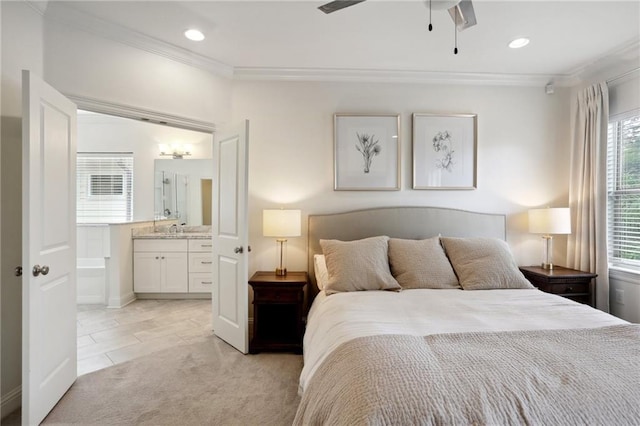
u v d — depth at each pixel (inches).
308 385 57.4
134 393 82.7
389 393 42.1
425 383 43.5
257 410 76.1
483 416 39.5
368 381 44.8
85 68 92.1
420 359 49.2
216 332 121.3
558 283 113.5
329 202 129.4
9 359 76.5
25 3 80.3
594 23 92.7
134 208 196.2
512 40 102.7
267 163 128.1
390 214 127.9
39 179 70.5
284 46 107.4
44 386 72.2
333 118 128.6
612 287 119.0
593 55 112.7
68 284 83.3
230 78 126.0
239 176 108.6
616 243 120.3
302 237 128.9
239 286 108.7
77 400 79.4
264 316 125.4
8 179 76.9
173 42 105.0
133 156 196.2
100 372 93.5
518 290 99.1
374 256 104.3
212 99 120.8
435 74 127.3
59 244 79.0
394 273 107.3
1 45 74.9
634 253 114.1
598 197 117.1
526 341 56.9
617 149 119.5
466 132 130.9
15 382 77.8
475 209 132.1
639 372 46.5
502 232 130.9
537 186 133.3
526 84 132.0
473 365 47.9
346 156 129.0
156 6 86.2
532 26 94.4
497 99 132.3
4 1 75.5
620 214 119.0
